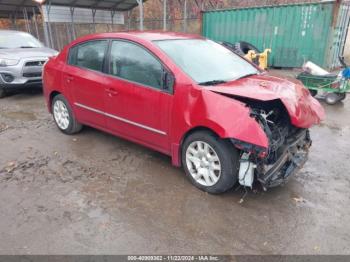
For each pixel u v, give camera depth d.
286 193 3.55
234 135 3.04
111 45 4.26
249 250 2.70
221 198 3.45
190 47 4.14
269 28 11.88
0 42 8.49
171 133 3.68
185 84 3.47
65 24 17.75
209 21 13.53
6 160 4.41
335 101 7.54
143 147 4.80
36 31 16.69
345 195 3.53
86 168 4.14
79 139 5.15
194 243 2.78
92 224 3.02
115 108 4.24
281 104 3.50
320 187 3.69
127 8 15.44
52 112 5.53
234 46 11.38
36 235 2.87
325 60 11.03
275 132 3.30
